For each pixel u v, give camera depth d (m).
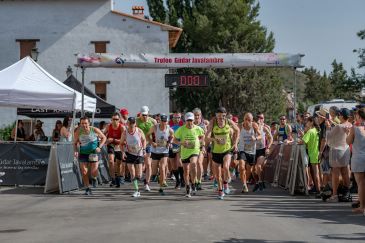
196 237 8.05
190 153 13.52
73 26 40.28
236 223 9.34
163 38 40.19
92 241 7.78
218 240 7.83
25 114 23.03
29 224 9.35
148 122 16.06
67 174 14.52
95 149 14.01
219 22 59.00
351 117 13.38
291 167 14.51
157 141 14.21
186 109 59.06
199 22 57.53
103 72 40.16
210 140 13.26
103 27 40.22
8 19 40.22
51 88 16.20
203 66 17.94
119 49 40.19
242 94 57.16
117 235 8.23
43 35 40.25
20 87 15.84
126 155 13.83
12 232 8.59
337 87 55.56
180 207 11.51
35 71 16.72
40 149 15.20
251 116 14.65
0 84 15.86
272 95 58.88
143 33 40.19
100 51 40.25
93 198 13.29
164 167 14.25
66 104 16.11
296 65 17.69
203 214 10.42
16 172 15.38
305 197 13.52
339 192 12.61
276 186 16.53
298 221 9.59
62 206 11.73
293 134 17.39
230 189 15.61
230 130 13.27
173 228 8.82
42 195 13.82
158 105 40.25
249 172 15.05
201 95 57.88
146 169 15.12
